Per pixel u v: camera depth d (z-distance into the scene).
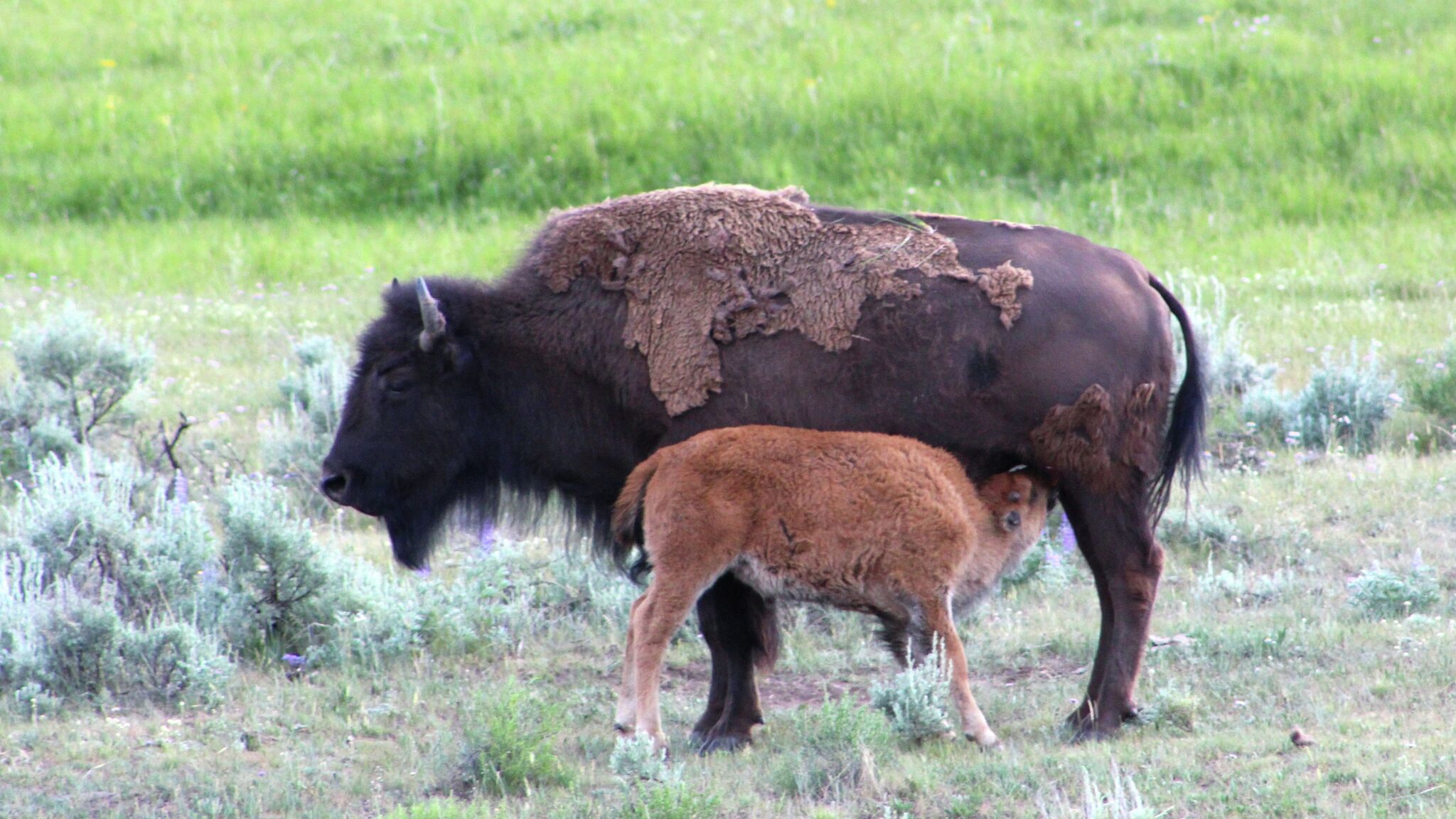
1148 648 26.84
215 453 38.91
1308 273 58.44
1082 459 22.80
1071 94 78.56
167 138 82.25
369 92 86.81
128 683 25.27
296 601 28.34
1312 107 76.12
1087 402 22.55
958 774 20.67
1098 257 23.59
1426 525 33.25
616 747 20.91
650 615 22.05
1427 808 18.44
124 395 39.03
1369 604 28.17
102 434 39.31
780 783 21.00
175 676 25.41
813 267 23.70
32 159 80.44
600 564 28.42
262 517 28.11
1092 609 30.11
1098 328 22.77
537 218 72.19
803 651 28.22
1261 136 73.81
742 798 20.34
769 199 24.59
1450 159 69.81
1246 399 41.22
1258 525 33.75
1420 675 24.12
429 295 24.66
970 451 23.19
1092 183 71.19
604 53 90.31
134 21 103.94
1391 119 74.56
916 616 22.11
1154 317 23.28
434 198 75.50
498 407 25.48
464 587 30.08
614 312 24.56
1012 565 23.58
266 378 46.59
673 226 24.55
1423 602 28.20
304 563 28.22
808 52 87.38
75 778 21.25
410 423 25.39
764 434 22.14
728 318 23.78
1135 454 22.94
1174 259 61.91
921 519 21.81
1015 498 22.75
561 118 80.44
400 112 83.50
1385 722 21.92
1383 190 68.81
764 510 21.95
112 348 38.47
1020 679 26.61
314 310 56.44
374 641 27.67
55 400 38.25
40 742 22.58
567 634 29.27
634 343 24.31
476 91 86.06
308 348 44.84
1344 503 34.84
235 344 51.41
